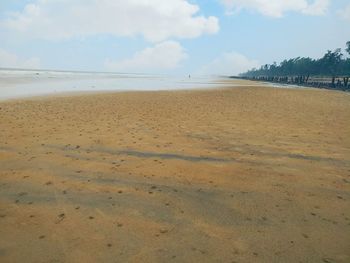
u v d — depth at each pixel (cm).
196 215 412
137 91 2583
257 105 1689
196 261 313
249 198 466
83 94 2125
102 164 617
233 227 381
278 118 1227
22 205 439
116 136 852
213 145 770
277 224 389
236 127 1012
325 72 8719
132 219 400
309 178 550
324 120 1202
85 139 814
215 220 399
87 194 477
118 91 2522
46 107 1403
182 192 487
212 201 455
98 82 4375
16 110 1291
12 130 913
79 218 402
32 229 373
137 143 780
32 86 2881
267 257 321
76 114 1226
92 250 330
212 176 555
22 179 535
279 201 456
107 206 437
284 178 549
